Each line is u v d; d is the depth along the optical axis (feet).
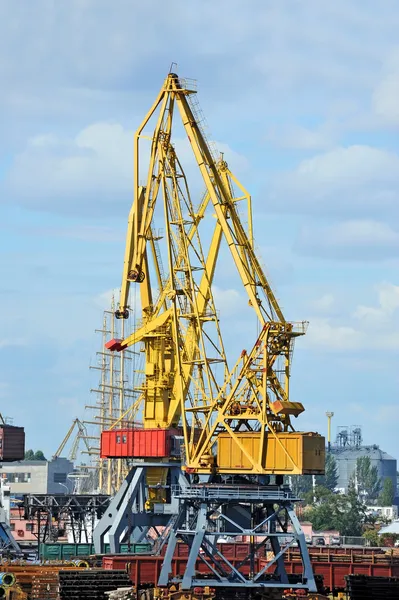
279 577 608.60
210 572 645.92
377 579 606.96
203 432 648.79
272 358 640.58
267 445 618.44
